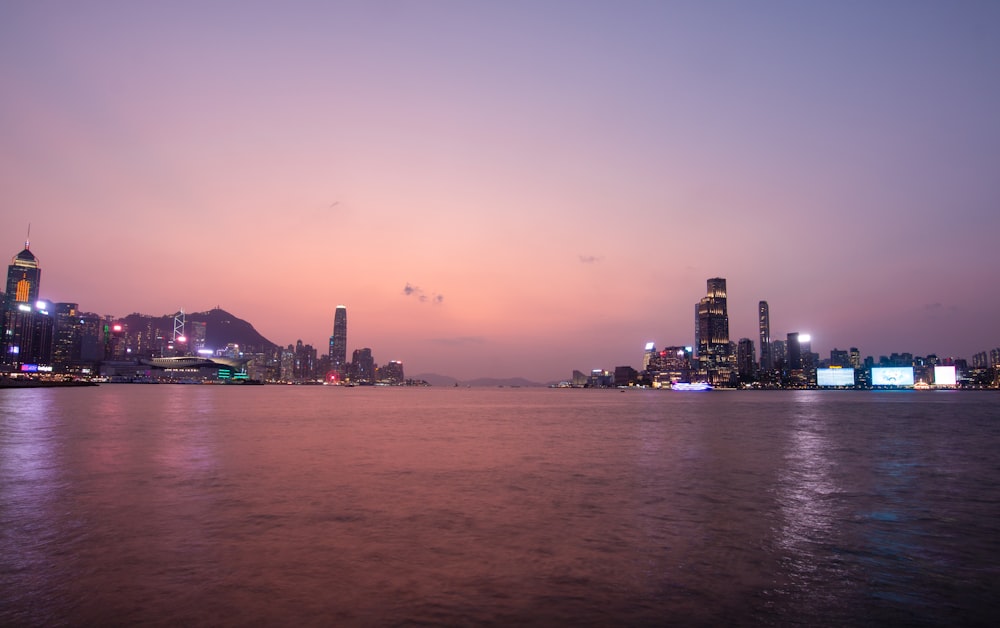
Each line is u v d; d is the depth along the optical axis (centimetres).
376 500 1948
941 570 1285
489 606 1047
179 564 1253
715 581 1195
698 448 3778
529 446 3825
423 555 1339
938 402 17050
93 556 1304
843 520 1741
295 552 1349
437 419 7219
